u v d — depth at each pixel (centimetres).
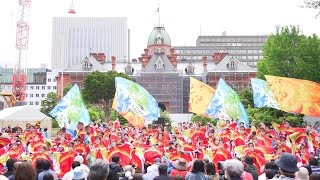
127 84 2739
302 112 2594
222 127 2916
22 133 2642
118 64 13412
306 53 5766
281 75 5825
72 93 2542
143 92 2784
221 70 12175
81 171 955
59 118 2448
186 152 1922
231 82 12038
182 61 14500
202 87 3350
